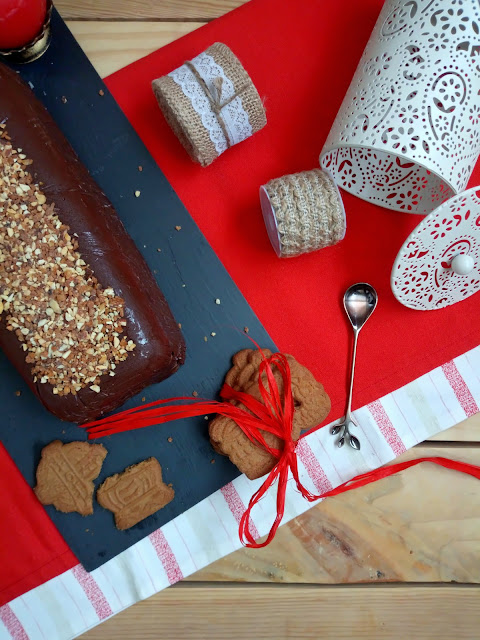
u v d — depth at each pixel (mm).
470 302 1044
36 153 861
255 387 948
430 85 844
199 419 1022
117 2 1011
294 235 913
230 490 1021
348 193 1041
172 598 1023
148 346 866
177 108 896
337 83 1036
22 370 875
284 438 898
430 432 1034
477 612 1039
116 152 1018
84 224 867
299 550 1030
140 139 1020
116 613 1007
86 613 1002
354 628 1034
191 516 1016
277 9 1027
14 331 857
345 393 1033
